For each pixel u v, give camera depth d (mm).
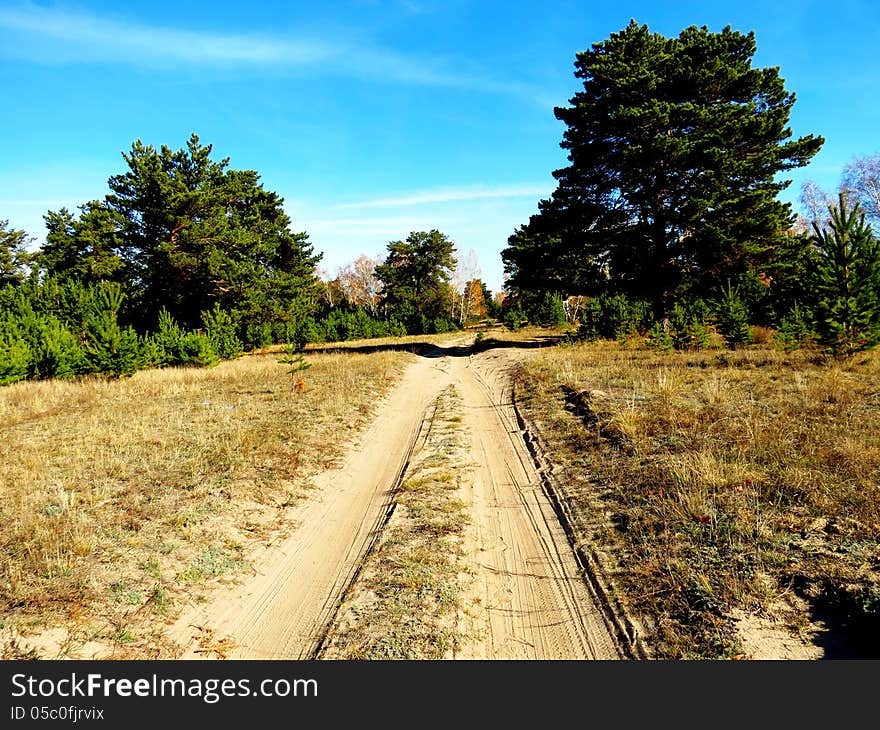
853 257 13789
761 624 4441
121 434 10805
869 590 4484
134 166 33594
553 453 9539
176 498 7340
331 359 26969
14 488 7621
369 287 92562
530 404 13672
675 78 25562
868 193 37500
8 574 5301
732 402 10164
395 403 15797
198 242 34125
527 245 37125
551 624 4891
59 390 16953
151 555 5902
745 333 19578
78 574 5410
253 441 10062
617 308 27375
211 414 12875
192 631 4863
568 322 48375
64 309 26297
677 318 22375
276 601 5434
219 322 32938
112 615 4902
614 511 6785
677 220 25391
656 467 7535
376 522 7246
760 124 24234
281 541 6719
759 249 24250
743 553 5301
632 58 27234
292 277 46344
